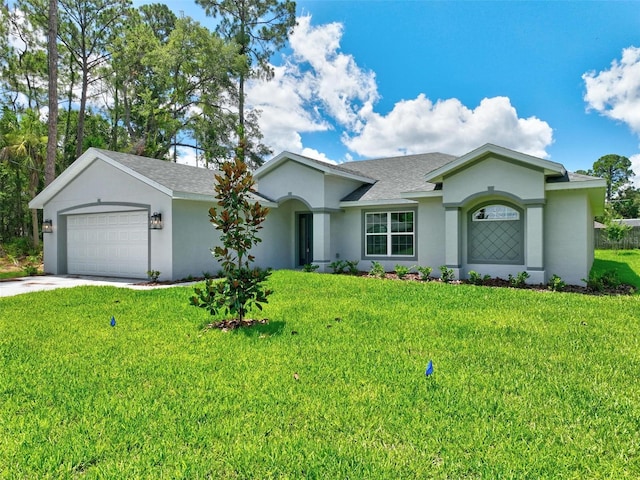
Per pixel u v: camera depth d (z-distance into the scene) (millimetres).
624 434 3361
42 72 32156
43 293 10453
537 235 11805
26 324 7289
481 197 12828
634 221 39344
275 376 4664
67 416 3756
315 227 16094
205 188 14664
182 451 3150
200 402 4000
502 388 4297
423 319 7246
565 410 3783
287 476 2836
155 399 4094
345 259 17016
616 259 22797
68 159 31531
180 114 35312
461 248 13422
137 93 35219
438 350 5562
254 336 6305
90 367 5043
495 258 13070
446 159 19625
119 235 14641
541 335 6211
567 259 12047
